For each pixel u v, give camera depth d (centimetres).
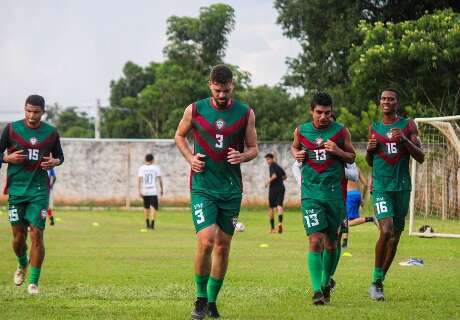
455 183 4097
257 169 5588
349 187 2786
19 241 1644
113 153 5731
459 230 3684
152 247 2816
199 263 1308
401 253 2638
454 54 5506
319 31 6869
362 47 5872
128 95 11038
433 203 4153
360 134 5822
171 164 5688
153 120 9319
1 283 1784
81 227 3903
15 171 1619
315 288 1491
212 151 1348
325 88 6831
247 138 1377
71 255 2495
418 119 3594
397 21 6600
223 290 1684
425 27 5709
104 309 1417
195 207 1337
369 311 1409
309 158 1541
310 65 7056
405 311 1414
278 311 1406
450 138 3812
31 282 1609
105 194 5738
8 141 1628
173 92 8675
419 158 1647
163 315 1355
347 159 1530
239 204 1366
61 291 1652
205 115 1360
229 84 1334
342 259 2417
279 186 3647
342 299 1570
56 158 1659
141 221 4453
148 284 1781
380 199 1631
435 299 1572
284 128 8044
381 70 5722
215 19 8788
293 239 3241
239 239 3231
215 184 1348
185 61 8944
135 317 1333
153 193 3900
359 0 6531
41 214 1611
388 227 1595
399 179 1642
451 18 5688
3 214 4919
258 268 2134
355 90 6056
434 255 2566
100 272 2019
